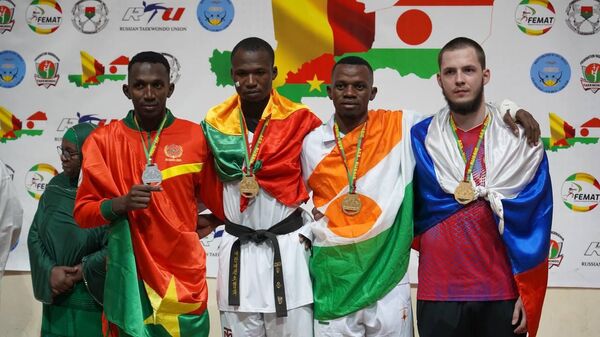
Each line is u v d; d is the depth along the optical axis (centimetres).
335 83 289
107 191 275
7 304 412
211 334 404
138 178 279
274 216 293
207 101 399
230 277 291
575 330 389
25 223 405
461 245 275
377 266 287
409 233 286
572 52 385
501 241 275
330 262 287
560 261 386
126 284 271
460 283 275
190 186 287
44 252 308
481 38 388
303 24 395
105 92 402
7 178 321
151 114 282
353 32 392
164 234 278
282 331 291
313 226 293
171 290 274
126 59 401
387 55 391
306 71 395
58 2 404
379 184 288
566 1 384
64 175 319
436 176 279
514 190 272
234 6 397
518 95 387
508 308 274
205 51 398
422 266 285
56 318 304
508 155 272
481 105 281
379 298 285
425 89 390
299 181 298
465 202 273
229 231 297
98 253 296
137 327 269
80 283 302
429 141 282
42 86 404
